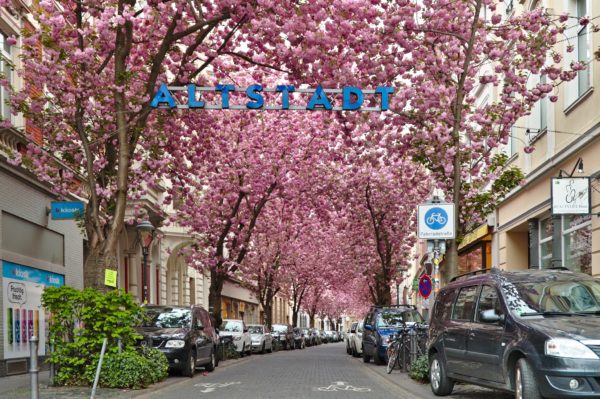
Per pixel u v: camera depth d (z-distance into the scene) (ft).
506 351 30.94
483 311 32.91
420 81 55.36
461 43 52.24
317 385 50.01
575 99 57.72
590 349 27.50
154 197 90.27
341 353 123.95
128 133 52.11
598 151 50.90
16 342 62.49
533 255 69.15
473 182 56.18
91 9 52.47
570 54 58.39
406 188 87.81
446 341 38.40
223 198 90.22
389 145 60.85
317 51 48.65
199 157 71.51
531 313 31.48
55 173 60.49
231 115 82.12
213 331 69.67
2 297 59.93
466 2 51.70
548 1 64.18
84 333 45.09
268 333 122.72
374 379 56.03
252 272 134.62
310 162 88.89
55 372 45.78
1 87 62.39
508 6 77.97
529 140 69.26
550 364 27.84
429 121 55.42
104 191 54.60
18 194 64.54
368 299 193.06
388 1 49.47
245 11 50.11
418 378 48.55
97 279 48.08
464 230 56.85
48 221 72.18
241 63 63.26
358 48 49.96
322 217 99.50
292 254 134.00
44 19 51.13
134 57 61.05
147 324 60.80
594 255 51.93
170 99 50.98
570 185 49.55
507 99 51.88
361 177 91.45
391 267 112.57
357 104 49.52
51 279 72.90
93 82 53.31
